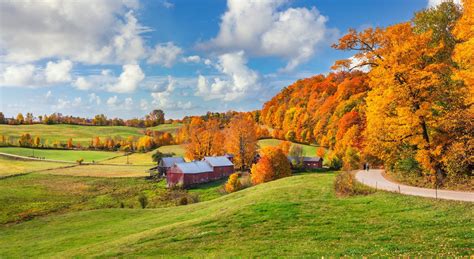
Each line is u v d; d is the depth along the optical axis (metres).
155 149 187.75
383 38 38.28
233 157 126.62
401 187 36.34
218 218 31.33
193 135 134.88
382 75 35.66
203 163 109.69
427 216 25.91
